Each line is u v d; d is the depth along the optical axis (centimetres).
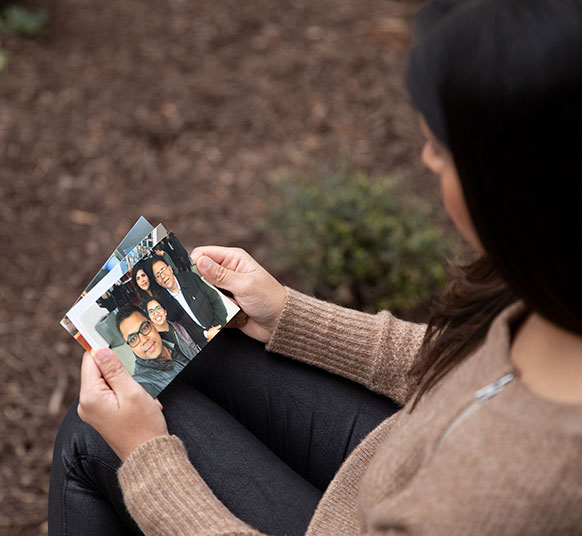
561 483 57
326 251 228
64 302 235
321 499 103
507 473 58
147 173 279
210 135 295
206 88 312
